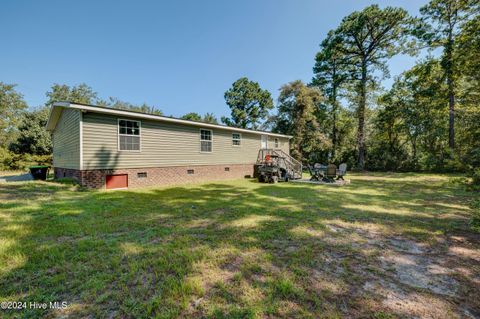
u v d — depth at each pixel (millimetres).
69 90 31828
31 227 3480
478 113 5742
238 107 35594
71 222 3805
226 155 12414
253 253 2764
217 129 11891
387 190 8312
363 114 19859
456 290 2035
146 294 1897
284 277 2207
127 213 4578
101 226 3668
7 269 2252
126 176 8219
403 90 18812
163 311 1690
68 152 8820
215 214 4645
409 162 18219
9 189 6312
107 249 2787
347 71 21672
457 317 1668
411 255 2787
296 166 13586
